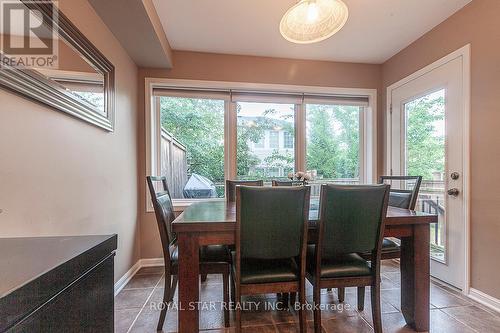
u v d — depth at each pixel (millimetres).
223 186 3129
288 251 1440
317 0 1558
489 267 1925
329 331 1652
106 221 1981
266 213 1378
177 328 1668
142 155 2852
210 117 3123
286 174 3232
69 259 683
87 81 1662
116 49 2221
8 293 505
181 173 3078
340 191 1433
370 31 2516
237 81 3010
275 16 2271
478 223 2012
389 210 1876
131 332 1626
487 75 1948
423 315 1635
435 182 2459
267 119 3211
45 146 1271
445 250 2320
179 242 1457
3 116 1025
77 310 710
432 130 2506
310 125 3295
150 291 2203
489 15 1936
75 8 1579
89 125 1716
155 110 3008
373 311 1548
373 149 3260
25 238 889
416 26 2430
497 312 1840
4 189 1031
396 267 2762
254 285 1434
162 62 2721
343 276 1529
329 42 2730
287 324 1727
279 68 3090
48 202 1292
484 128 1968
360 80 3254
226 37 2625
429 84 2512
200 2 2072
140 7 1800
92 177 1755
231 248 1900
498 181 1866
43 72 1227
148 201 2863
